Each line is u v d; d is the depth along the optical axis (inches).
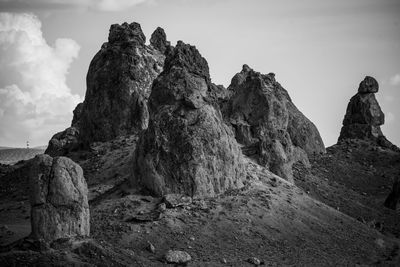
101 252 1967.3
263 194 2728.8
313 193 3570.4
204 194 2571.4
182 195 2513.5
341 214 2930.6
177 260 2080.5
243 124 3740.2
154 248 2153.1
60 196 2004.2
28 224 2556.6
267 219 2536.9
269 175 3038.9
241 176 2768.2
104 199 2603.3
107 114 3602.4
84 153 3503.9
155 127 2613.2
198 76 2824.8
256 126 3752.5
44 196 2001.7
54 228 1987.0
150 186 2546.8
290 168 3457.2
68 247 1961.1
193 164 2566.4
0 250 1975.9
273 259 2250.2
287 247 2384.4
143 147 2613.2
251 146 3484.3
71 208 2017.7
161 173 2546.8
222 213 2476.6
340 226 2760.8
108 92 3629.4
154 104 2785.4
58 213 2000.5
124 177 2876.5
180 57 2893.7
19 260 1859.0
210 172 2610.7
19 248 1961.1
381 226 3213.6
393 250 2689.5
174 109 2679.6
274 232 2464.3
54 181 2007.9
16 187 3449.8
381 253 2610.7
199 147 2596.0
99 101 3629.4
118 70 3656.5
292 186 3019.2
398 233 3181.6
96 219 2337.6
